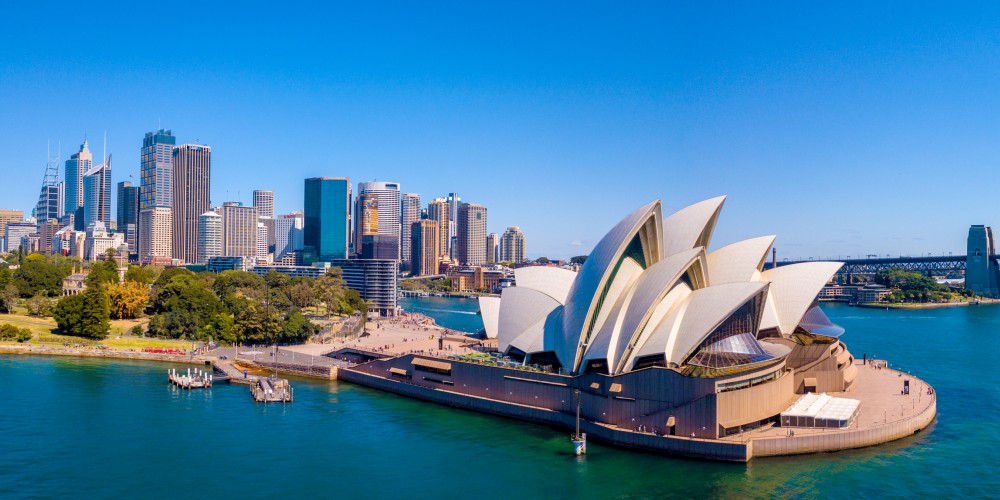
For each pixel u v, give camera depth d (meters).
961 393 171.50
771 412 133.62
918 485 107.88
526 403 150.25
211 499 104.25
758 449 121.06
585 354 142.62
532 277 185.88
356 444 131.00
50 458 121.38
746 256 168.12
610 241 148.00
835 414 130.38
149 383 185.00
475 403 157.38
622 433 128.25
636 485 108.94
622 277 148.75
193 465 118.81
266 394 166.38
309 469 117.19
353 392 178.00
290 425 144.12
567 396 143.38
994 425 140.00
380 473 115.31
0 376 189.50
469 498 104.56
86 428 139.75
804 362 157.50
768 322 163.50
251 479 112.38
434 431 140.00
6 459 120.50
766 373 134.88
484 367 158.38
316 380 194.25
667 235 166.00
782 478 110.94
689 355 133.00
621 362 136.12
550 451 126.56
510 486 109.19
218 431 139.25
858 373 180.75
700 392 123.50
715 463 118.31
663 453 123.75
